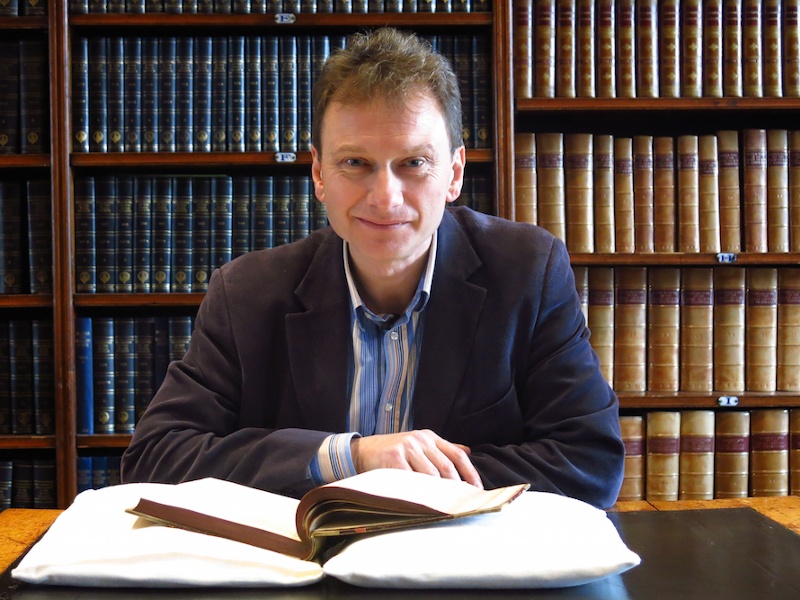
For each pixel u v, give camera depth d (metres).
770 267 2.21
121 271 2.10
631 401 2.11
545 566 0.62
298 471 0.94
